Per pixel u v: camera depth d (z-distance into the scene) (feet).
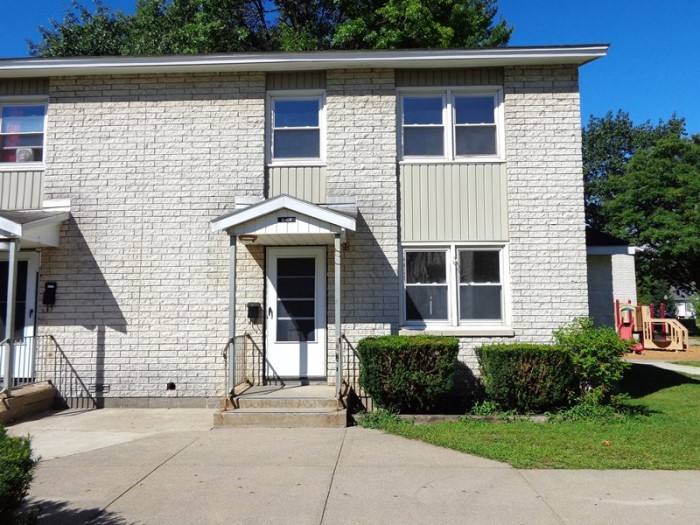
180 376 31.89
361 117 32.99
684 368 47.96
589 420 26.76
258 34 66.90
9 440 13.74
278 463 20.38
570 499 16.71
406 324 32.19
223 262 32.45
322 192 32.71
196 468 19.81
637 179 100.53
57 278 32.35
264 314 32.24
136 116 33.27
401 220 32.60
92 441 23.84
